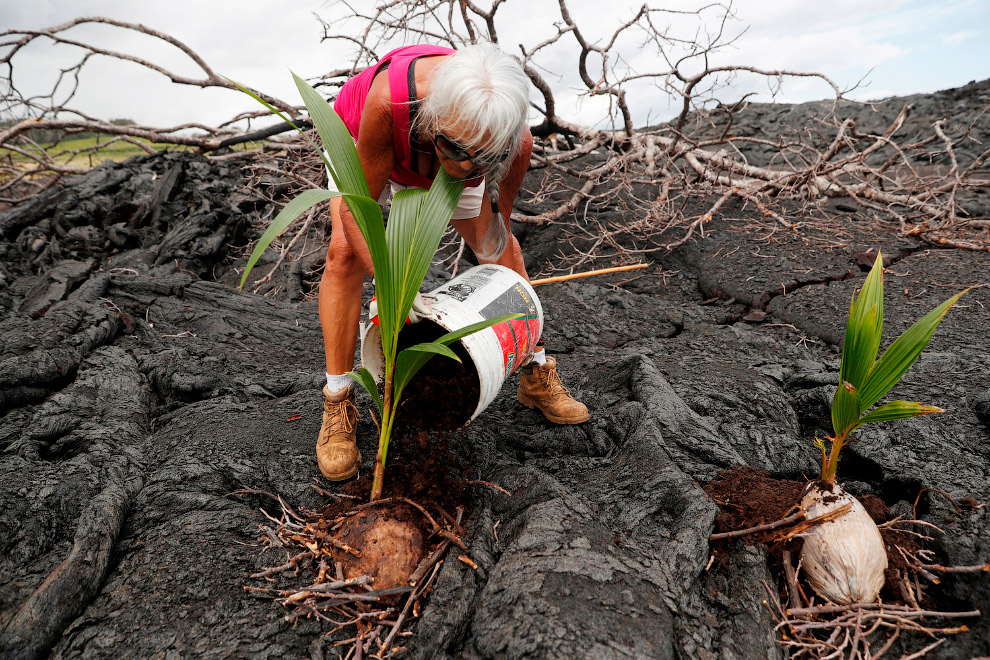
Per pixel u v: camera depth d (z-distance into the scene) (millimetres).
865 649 1551
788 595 1721
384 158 1725
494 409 2570
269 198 5477
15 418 2320
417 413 2082
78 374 2619
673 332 3582
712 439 2240
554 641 1445
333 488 2037
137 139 6789
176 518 1903
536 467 2168
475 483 2010
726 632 1573
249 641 1538
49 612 1536
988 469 2086
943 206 5062
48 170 6336
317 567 1755
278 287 4273
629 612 1534
